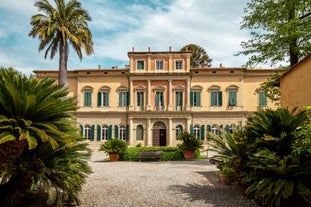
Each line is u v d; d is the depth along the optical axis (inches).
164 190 315.3
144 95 1357.0
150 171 485.1
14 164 214.4
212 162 506.3
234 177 341.4
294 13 548.4
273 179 228.2
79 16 850.1
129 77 1360.7
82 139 261.0
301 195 217.0
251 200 266.2
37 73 1355.8
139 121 1339.8
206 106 1338.6
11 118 202.7
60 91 242.1
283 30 518.9
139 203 257.8
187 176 420.2
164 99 1348.4
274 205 229.6
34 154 226.8
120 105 1369.3
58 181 226.8
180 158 728.3
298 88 349.4
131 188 327.9
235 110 1312.7
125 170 502.6
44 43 807.1
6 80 201.3
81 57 871.7
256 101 1317.7
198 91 1349.7
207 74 1348.4
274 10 559.5
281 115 253.8
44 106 213.2
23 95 202.7
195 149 731.4
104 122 1362.0
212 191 308.3
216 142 337.7
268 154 233.0
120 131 1358.3
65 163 235.6
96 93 1385.3
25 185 228.7
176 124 1323.8
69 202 257.0
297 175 225.5
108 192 305.4
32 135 206.1
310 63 315.6
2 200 221.9
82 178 257.9
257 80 1331.2
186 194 294.2
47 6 807.1
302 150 213.0
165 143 1331.2
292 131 245.3
